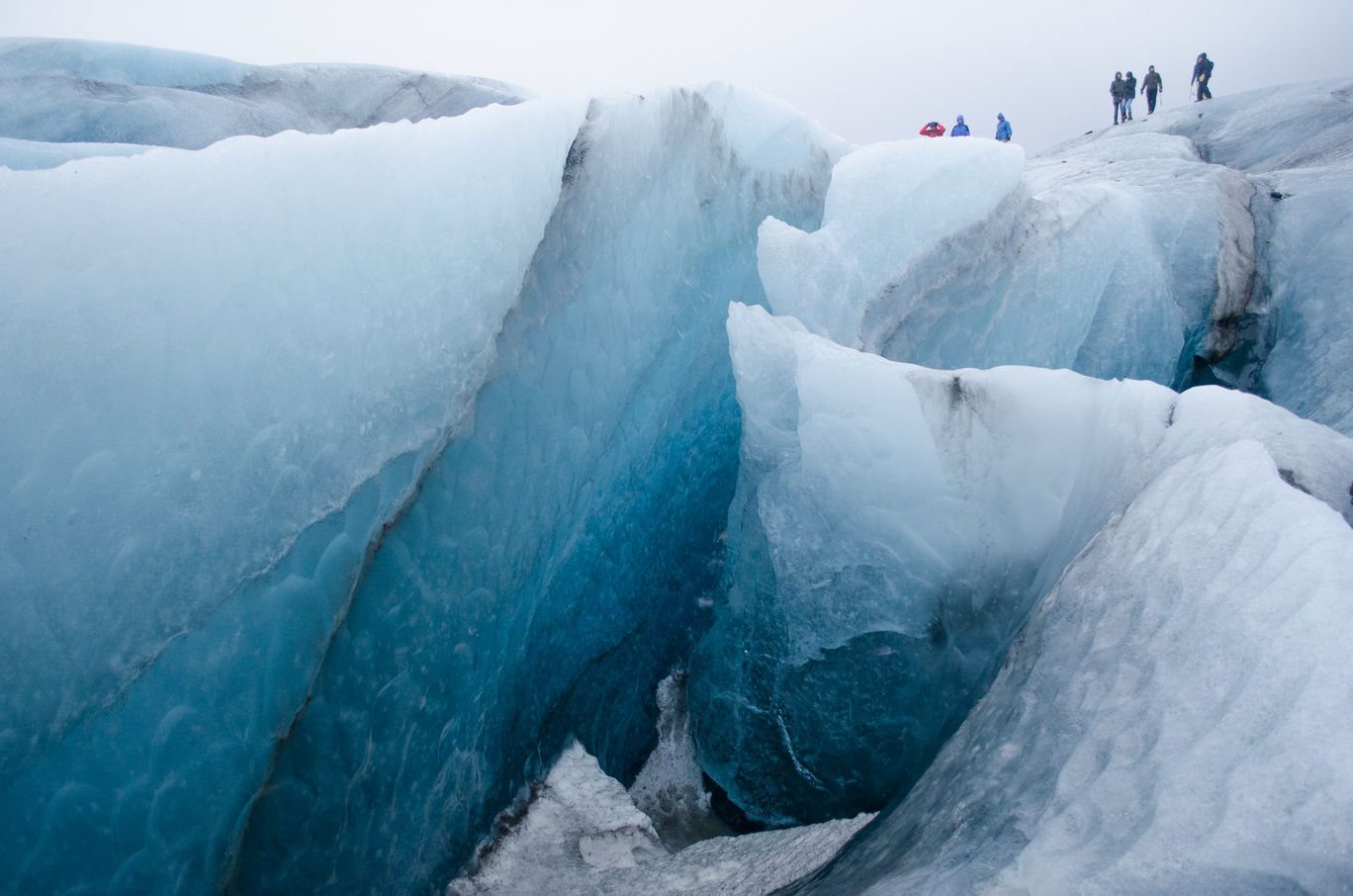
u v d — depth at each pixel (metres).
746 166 3.94
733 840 2.62
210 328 1.39
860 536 2.93
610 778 2.86
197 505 1.39
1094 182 6.07
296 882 1.69
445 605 2.14
